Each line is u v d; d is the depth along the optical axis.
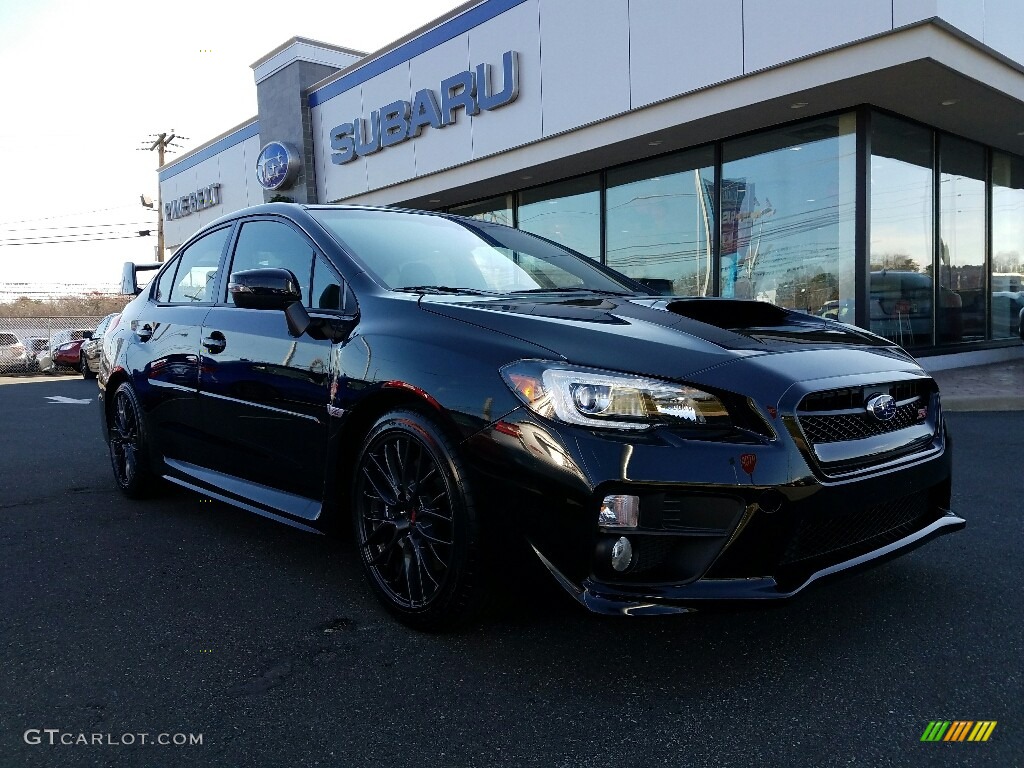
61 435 6.88
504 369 2.17
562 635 2.41
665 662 2.23
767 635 2.40
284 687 2.10
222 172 20.05
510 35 11.41
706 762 1.74
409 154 13.59
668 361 2.08
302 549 3.33
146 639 2.41
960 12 7.55
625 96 9.98
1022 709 1.95
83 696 2.05
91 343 16.61
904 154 9.73
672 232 10.98
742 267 10.23
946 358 10.45
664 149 10.71
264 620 2.55
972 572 2.91
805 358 2.22
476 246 3.36
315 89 15.84
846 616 2.54
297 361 2.82
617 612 1.93
